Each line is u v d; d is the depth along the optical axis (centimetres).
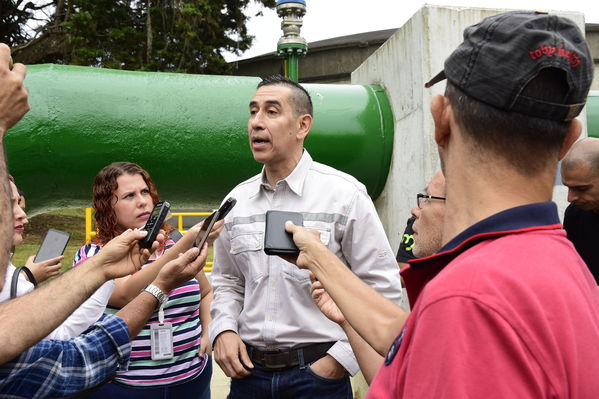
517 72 74
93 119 335
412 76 336
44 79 333
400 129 360
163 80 358
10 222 109
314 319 204
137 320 163
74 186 347
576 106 76
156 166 350
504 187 79
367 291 121
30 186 338
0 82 108
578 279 74
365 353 147
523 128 76
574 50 74
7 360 104
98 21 1764
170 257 211
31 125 323
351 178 221
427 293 72
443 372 65
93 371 127
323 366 198
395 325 112
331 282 125
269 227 154
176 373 224
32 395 116
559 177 293
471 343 65
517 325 64
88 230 638
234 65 1952
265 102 217
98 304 173
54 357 120
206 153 354
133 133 342
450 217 85
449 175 85
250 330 211
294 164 222
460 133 82
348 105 377
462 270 70
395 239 368
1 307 108
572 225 263
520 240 74
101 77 347
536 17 77
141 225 233
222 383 392
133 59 1772
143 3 1831
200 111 354
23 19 1922
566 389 65
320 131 366
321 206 213
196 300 233
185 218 1382
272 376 204
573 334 67
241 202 227
